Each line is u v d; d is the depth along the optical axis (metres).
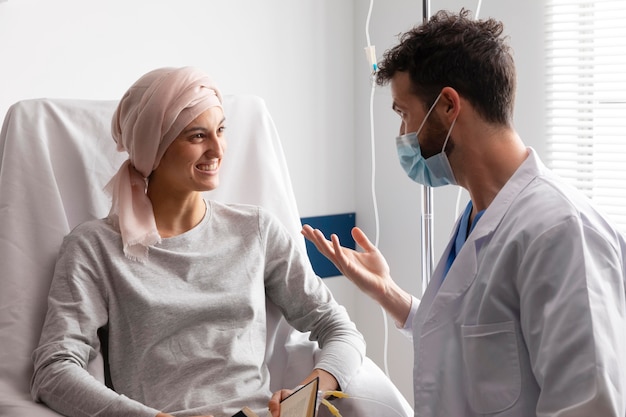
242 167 2.10
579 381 1.11
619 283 1.19
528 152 1.39
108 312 1.69
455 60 1.35
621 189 2.33
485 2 2.55
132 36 2.54
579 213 1.23
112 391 1.54
